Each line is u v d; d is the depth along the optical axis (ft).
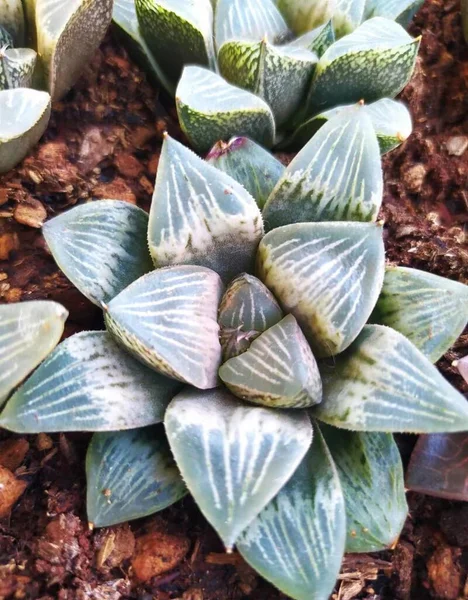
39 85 0.37
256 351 0.28
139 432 0.29
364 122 0.30
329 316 0.29
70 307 0.35
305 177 0.30
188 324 0.28
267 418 0.28
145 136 0.41
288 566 0.26
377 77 0.38
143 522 0.32
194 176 0.29
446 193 0.44
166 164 0.29
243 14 0.40
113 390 0.28
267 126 0.36
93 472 0.28
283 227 0.29
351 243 0.28
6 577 0.29
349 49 0.36
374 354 0.28
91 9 0.35
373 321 0.31
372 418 0.27
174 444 0.26
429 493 0.33
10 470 0.31
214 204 0.29
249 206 0.30
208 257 0.31
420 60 0.47
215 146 0.34
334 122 0.30
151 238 0.29
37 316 0.26
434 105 0.48
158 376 0.30
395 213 0.42
